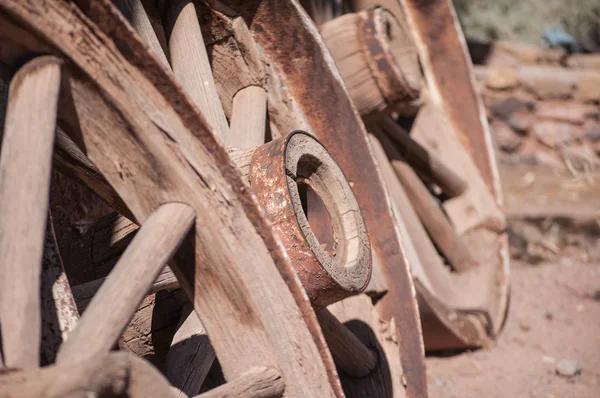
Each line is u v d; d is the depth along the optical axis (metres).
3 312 1.32
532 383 3.38
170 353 2.11
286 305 1.69
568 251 5.24
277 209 1.94
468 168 4.53
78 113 1.59
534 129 7.37
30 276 1.35
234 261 1.64
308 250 1.91
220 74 2.63
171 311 2.23
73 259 2.34
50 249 1.71
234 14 2.59
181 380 2.05
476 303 3.97
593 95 7.33
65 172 2.12
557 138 7.33
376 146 3.93
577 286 4.57
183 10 2.50
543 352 3.74
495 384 3.37
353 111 2.71
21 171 1.42
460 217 4.38
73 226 2.43
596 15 9.83
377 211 2.77
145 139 1.59
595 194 6.53
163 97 1.61
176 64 2.45
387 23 3.39
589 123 7.36
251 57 2.58
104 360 1.21
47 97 1.47
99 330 1.38
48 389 1.15
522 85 7.41
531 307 4.30
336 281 1.95
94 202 2.66
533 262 5.04
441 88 4.66
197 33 2.49
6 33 1.48
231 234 1.65
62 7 1.49
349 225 2.18
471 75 4.58
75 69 1.53
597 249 5.25
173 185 1.63
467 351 3.75
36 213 1.40
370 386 2.55
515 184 6.83
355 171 2.76
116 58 1.55
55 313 1.65
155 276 1.51
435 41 4.61
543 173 7.10
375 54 3.26
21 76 1.51
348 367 2.53
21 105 1.48
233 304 1.68
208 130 1.63
